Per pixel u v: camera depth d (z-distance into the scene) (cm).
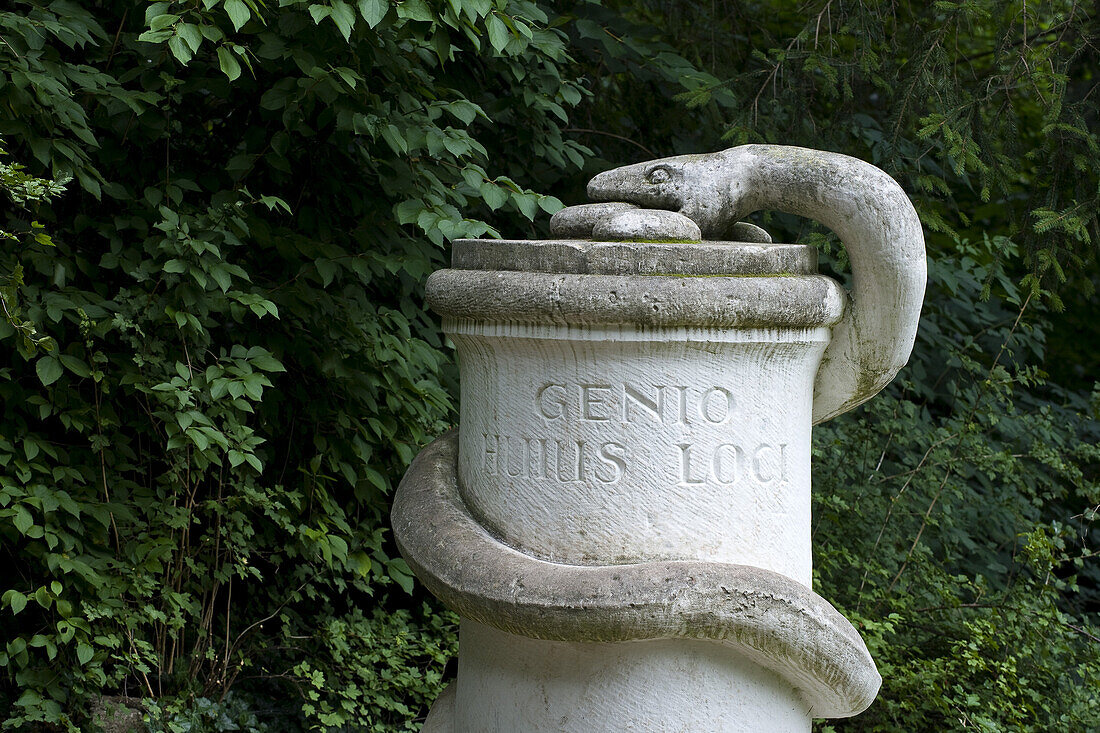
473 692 252
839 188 241
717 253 229
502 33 343
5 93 331
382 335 395
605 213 245
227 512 392
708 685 230
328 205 417
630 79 571
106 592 356
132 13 379
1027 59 468
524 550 237
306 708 378
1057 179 470
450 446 271
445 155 407
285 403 419
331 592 455
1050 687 443
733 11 591
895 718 414
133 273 355
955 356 552
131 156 386
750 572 224
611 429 230
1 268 343
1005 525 543
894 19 514
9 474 355
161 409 366
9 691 374
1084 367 737
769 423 237
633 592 216
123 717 366
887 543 483
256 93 404
